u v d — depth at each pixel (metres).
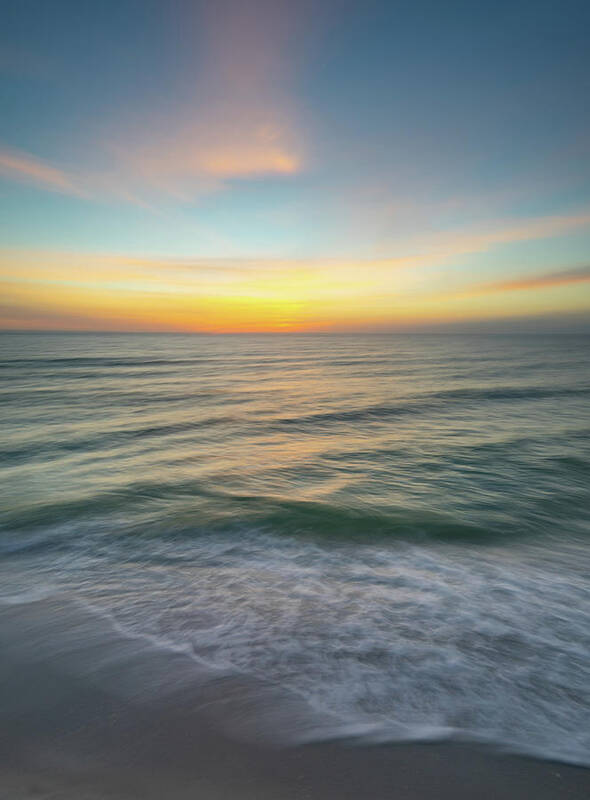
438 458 14.38
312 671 4.05
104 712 3.42
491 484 11.60
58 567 6.60
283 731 3.26
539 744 3.18
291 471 12.73
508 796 2.70
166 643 4.50
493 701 3.66
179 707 3.51
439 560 7.02
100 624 4.88
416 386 35.97
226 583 6.07
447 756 3.04
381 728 3.31
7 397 27.11
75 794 2.62
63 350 89.25
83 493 10.37
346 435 18.11
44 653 4.27
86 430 18.11
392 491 10.93
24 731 3.17
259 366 58.12
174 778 2.79
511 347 129.00
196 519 8.76
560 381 39.47
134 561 6.85
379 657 4.30
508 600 5.61
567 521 9.02
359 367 57.16
